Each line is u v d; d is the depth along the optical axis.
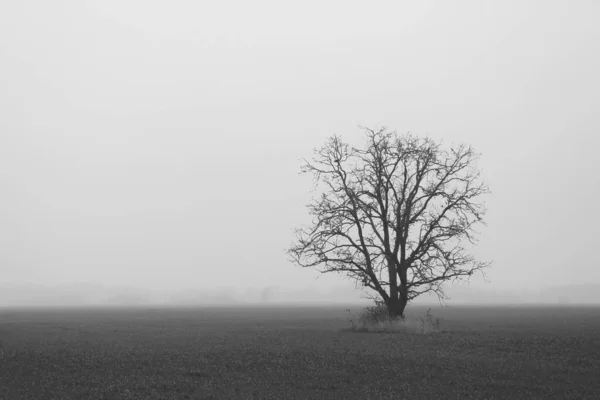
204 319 59.88
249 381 17.70
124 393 15.77
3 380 17.89
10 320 57.94
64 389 16.45
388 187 40.16
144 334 36.28
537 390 16.36
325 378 18.23
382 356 23.20
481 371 19.55
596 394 15.81
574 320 54.41
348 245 40.12
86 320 57.62
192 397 15.34
